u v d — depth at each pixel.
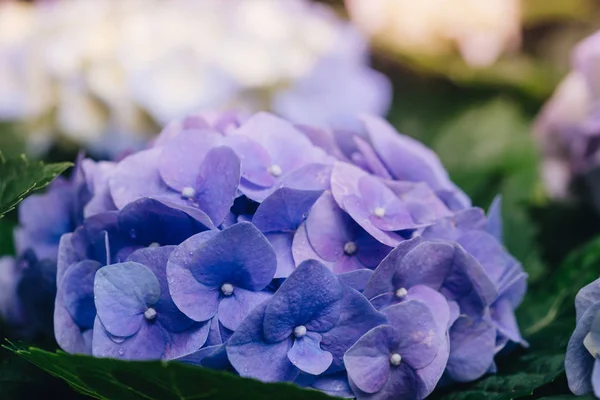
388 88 0.69
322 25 0.66
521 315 0.48
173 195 0.41
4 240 0.52
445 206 0.43
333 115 0.63
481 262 0.43
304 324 0.39
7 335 0.46
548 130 0.60
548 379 0.40
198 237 0.39
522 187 0.62
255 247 0.39
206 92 0.60
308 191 0.39
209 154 0.41
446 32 0.70
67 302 0.41
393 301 0.40
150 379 0.37
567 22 0.87
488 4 0.69
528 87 0.71
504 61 0.74
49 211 0.46
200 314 0.39
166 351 0.39
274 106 0.62
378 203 0.41
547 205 0.62
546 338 0.46
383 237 0.40
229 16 0.62
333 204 0.40
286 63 0.62
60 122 0.61
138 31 0.60
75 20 0.61
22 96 0.61
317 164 0.41
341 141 0.45
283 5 0.65
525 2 0.83
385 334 0.39
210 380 0.36
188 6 0.62
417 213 0.42
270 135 0.42
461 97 0.72
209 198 0.40
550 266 0.59
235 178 0.40
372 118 0.45
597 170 0.58
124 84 0.60
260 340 0.38
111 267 0.39
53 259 0.44
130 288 0.39
